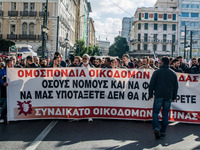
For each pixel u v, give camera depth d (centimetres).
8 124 627
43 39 1792
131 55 7300
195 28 6925
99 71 673
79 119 673
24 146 457
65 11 4631
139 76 671
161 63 549
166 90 525
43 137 513
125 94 674
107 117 674
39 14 3912
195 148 466
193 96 666
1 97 652
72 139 502
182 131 589
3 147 450
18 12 3953
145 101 668
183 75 668
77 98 667
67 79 666
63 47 4512
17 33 3966
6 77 646
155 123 515
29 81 657
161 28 7012
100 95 674
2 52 3456
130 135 540
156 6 7750
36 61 898
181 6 6938
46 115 661
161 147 467
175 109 668
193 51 6856
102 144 475
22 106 652
